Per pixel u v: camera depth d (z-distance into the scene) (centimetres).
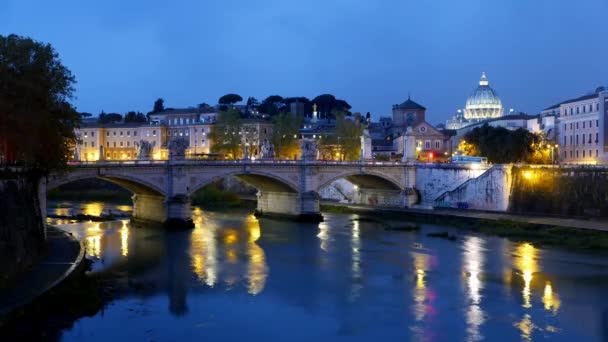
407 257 8012
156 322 5216
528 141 15825
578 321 5303
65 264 6219
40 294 5047
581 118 16850
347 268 7350
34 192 7012
